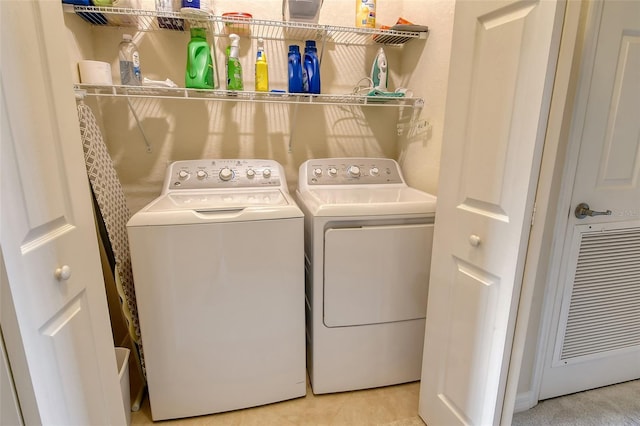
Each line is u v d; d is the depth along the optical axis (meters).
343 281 1.52
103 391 0.95
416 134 2.00
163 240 1.30
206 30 1.79
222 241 1.36
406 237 1.54
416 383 1.76
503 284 1.00
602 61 1.26
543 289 1.46
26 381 0.66
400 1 2.10
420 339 1.69
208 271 1.37
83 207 0.87
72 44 1.55
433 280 1.34
